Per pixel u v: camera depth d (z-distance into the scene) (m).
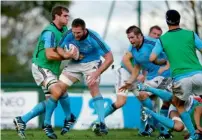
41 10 95.81
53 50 29.77
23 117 30.59
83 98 46.03
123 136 33.88
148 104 34.19
